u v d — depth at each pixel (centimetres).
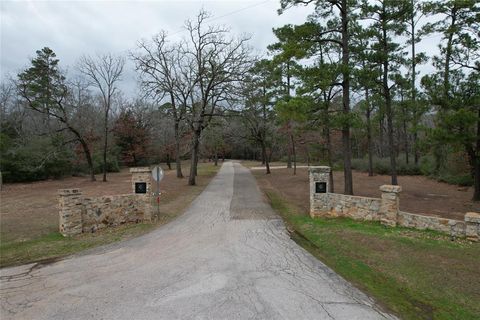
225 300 502
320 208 1152
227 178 2773
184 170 3919
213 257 717
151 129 4434
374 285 570
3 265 686
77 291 542
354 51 1374
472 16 1228
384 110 1817
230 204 1457
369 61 1382
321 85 1214
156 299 507
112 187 2194
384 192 977
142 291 538
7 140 2656
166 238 893
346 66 1238
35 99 2484
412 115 1812
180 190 1970
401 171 2628
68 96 2878
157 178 1180
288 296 517
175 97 2427
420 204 1333
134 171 1153
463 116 1023
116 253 761
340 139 2902
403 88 1504
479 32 1196
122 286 560
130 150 4041
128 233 965
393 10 1318
